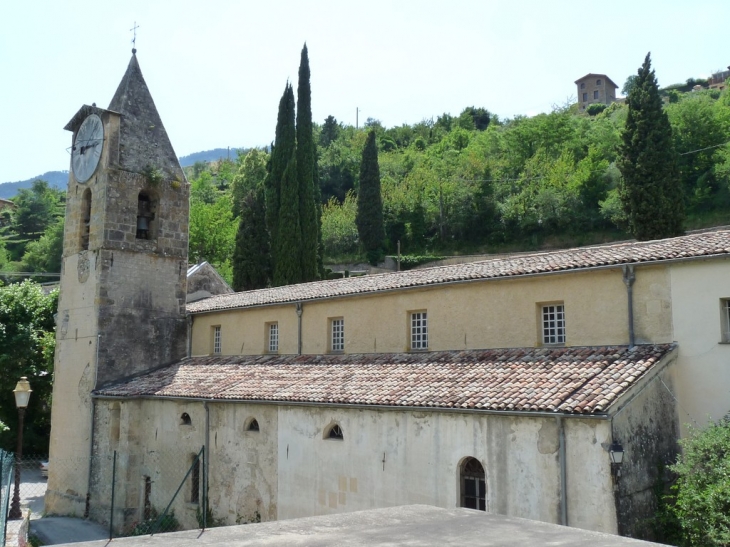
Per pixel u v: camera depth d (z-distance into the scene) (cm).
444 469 1691
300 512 2050
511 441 1563
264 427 2225
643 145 3875
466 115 11662
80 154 3253
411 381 1933
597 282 1878
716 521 1270
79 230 3188
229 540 712
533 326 1989
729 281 1636
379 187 6800
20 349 3791
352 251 6994
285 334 2786
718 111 6247
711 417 1627
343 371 2239
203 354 3177
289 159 4706
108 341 2970
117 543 712
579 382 1578
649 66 3925
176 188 3303
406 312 2347
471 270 2245
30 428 4159
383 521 826
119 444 2767
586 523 1413
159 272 3192
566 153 6900
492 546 672
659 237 3791
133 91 3259
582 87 13138
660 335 1738
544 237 6325
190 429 2523
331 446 1986
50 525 2703
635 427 1495
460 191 7025
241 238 4772
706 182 5553
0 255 8581
